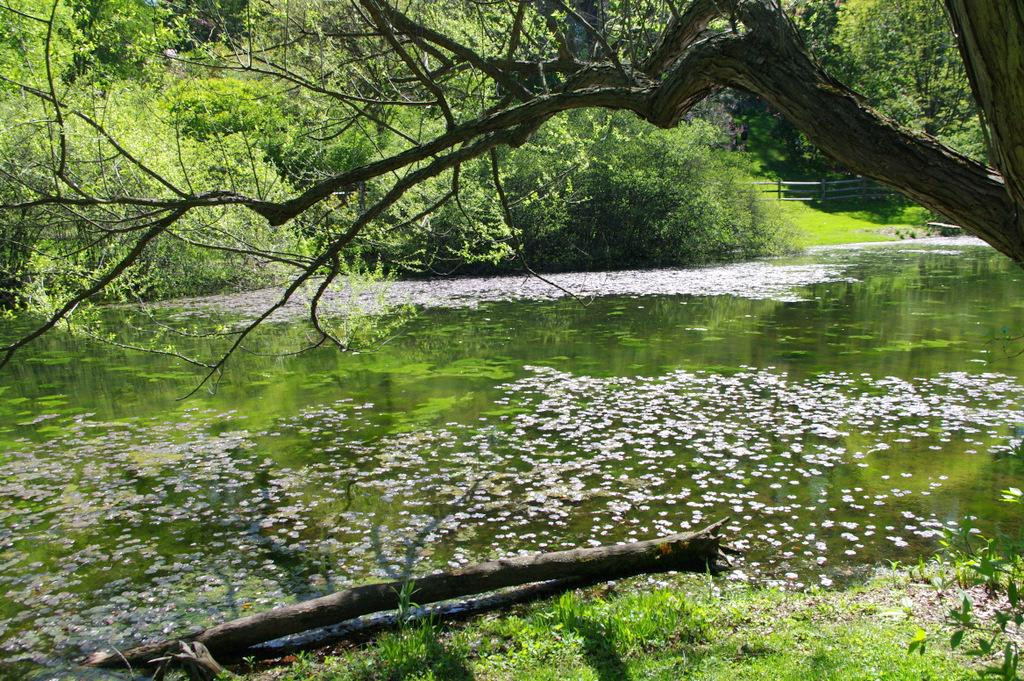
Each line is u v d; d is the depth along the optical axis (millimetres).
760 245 31188
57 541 6590
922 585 4926
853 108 2996
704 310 17953
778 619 4527
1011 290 19312
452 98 6562
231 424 10117
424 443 8906
